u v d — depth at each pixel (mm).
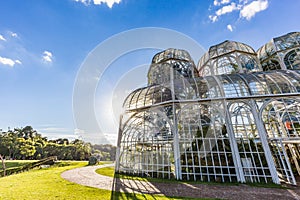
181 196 7012
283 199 6621
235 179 9695
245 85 11023
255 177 9594
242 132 10523
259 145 10055
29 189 8062
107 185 8969
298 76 10539
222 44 16734
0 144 35875
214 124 10914
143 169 11570
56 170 15422
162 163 11062
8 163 26516
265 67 16000
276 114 10742
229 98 10812
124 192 7598
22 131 51531
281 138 10094
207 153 10414
